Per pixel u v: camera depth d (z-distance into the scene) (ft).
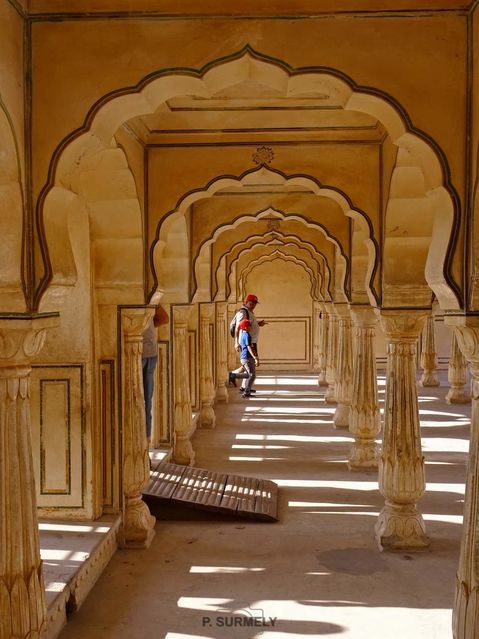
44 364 16.38
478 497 10.30
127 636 12.63
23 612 10.55
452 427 32.83
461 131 10.68
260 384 48.75
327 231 25.08
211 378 33.30
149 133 17.40
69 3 10.68
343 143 17.80
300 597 14.34
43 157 10.65
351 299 24.45
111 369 17.11
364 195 17.81
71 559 14.21
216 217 26.12
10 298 10.32
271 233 33.60
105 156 15.58
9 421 10.40
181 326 25.72
